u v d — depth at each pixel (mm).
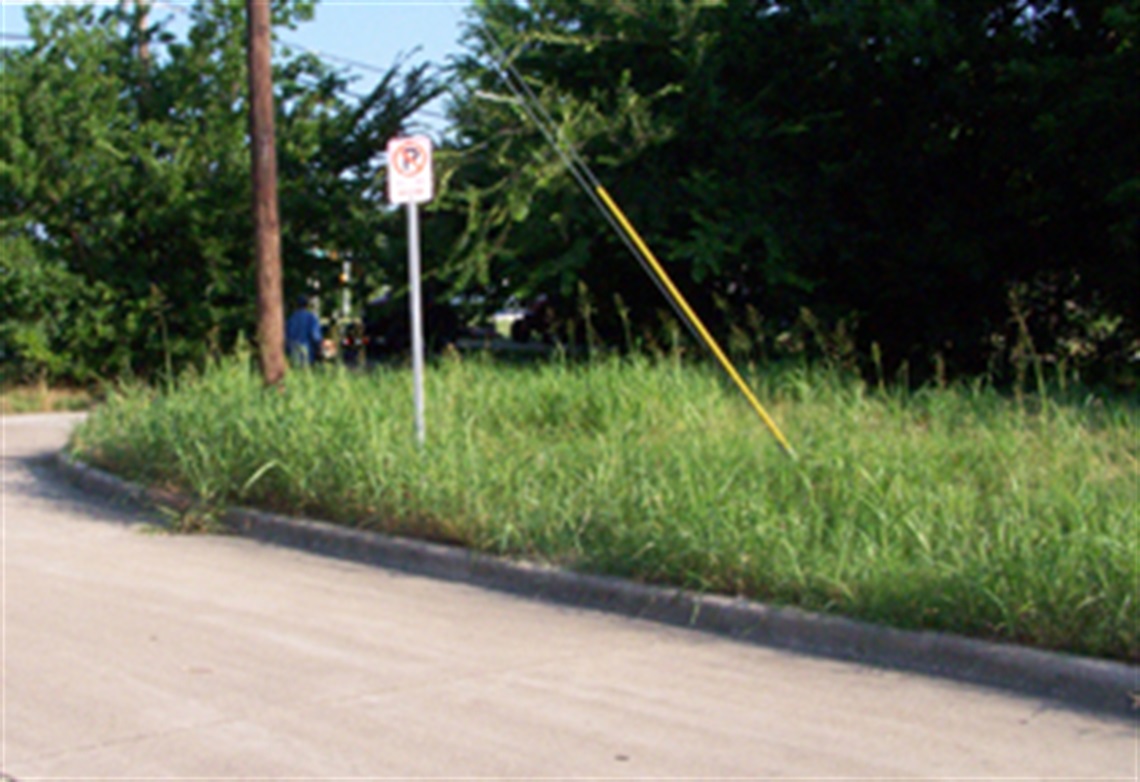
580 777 4953
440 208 19312
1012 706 5852
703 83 18234
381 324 25891
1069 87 16422
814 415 10734
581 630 7203
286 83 23609
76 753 5168
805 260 18109
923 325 19109
